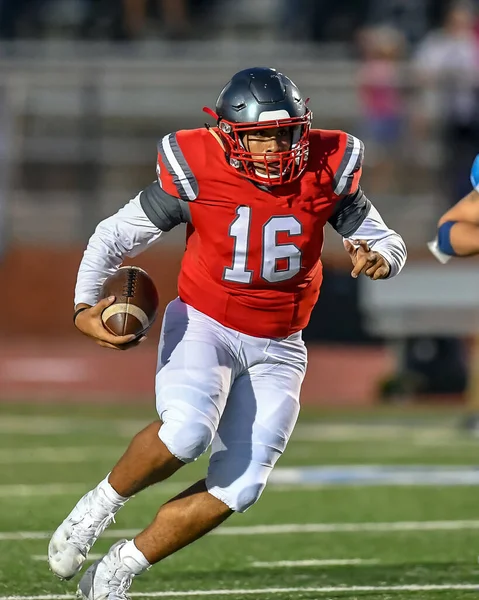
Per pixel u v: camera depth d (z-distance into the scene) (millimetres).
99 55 51219
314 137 13094
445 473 25172
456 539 18328
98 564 12898
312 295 13500
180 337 13078
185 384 12609
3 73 44062
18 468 25625
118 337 12711
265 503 21719
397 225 43000
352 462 27031
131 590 14711
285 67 44719
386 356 40812
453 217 14305
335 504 21609
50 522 19359
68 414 35656
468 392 38656
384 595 14422
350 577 15555
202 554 17094
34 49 50438
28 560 16391
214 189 12781
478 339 35938
